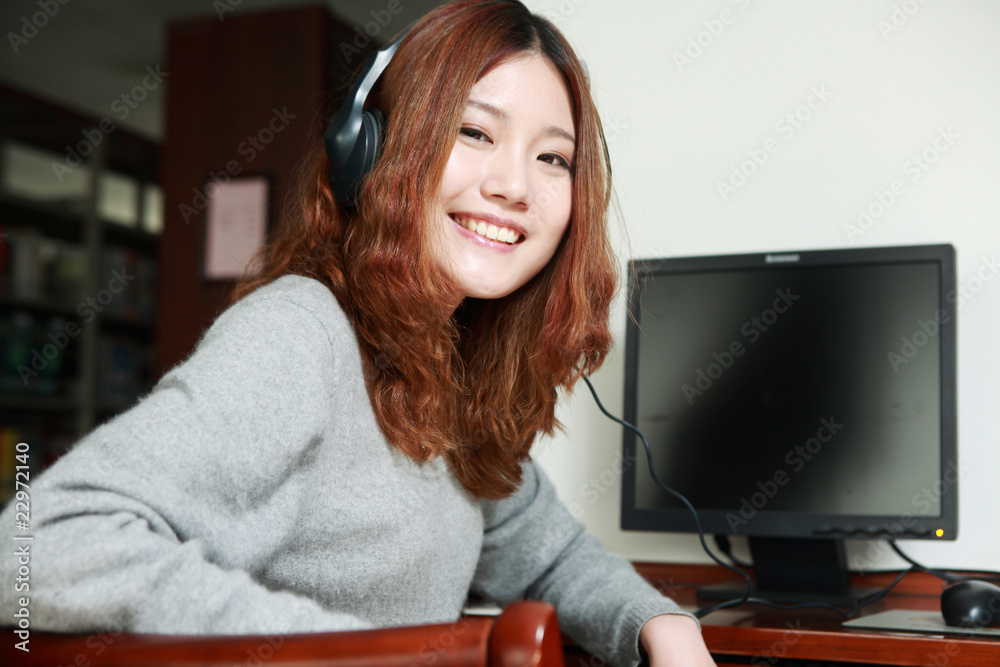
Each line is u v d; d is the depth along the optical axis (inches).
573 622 41.9
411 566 34.7
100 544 22.2
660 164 64.2
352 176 34.6
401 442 33.7
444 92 33.9
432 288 33.6
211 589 23.1
